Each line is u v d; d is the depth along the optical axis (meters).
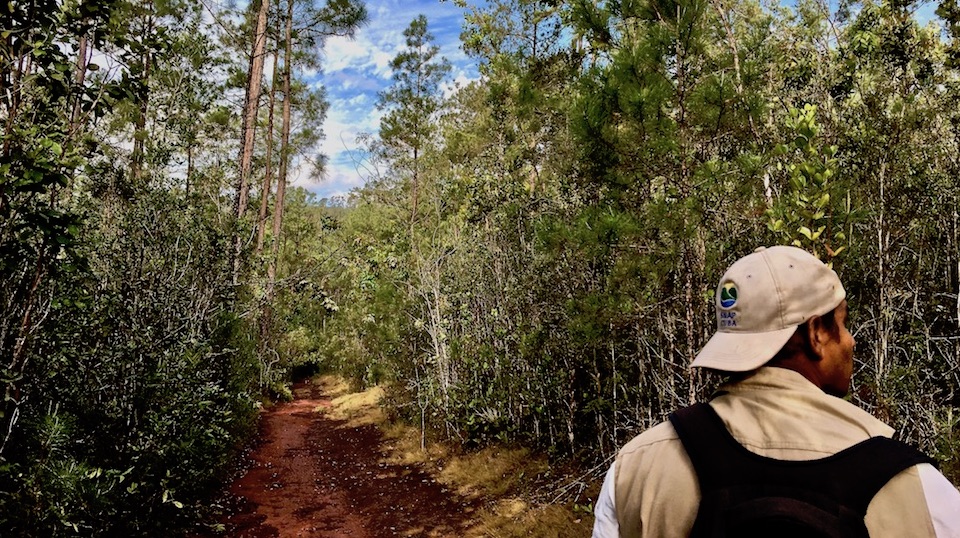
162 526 6.50
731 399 1.01
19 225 4.30
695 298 5.33
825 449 0.87
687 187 5.11
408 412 13.31
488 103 11.65
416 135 22.17
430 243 12.62
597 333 5.90
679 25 5.03
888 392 4.70
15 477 4.68
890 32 6.58
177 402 6.63
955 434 4.99
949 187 6.08
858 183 5.47
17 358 4.43
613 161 5.20
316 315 25.75
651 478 0.99
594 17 5.34
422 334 12.87
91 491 5.09
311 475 10.09
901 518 0.81
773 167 5.26
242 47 18.38
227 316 10.41
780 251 1.10
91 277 6.32
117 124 7.90
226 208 11.89
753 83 5.39
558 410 9.11
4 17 4.22
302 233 29.50
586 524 6.67
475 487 8.80
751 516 0.84
